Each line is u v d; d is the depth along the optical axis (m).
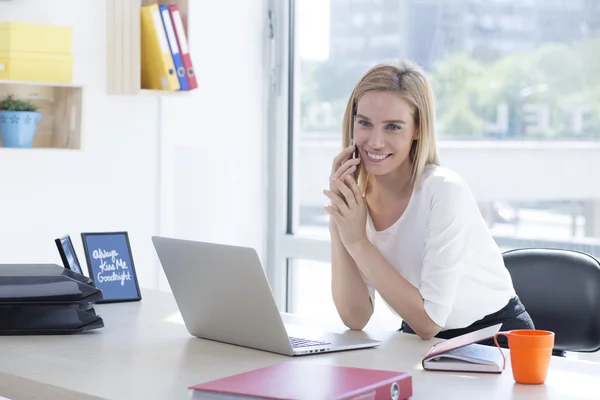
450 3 3.94
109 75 3.98
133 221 4.14
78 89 3.67
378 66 2.42
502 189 3.79
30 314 2.19
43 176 3.84
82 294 2.22
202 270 2.03
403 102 2.35
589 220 3.49
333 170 2.43
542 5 3.61
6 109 3.55
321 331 2.25
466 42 3.88
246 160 4.56
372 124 2.37
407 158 2.43
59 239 2.66
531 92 3.66
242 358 1.95
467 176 3.91
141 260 4.17
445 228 2.27
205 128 4.38
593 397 1.64
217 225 4.25
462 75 3.91
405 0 4.11
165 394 1.63
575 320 2.74
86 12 3.92
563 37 3.55
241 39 4.50
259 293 1.93
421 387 1.71
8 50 3.55
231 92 4.48
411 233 2.41
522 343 1.73
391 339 2.22
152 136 4.18
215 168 4.25
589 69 3.47
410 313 2.25
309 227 4.55
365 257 2.31
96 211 4.01
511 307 2.54
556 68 3.57
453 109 3.95
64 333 2.21
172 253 2.10
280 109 4.59
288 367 1.72
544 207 3.64
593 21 3.45
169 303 2.72
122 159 4.09
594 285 2.72
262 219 4.65
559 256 2.80
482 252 2.44
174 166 4.25
